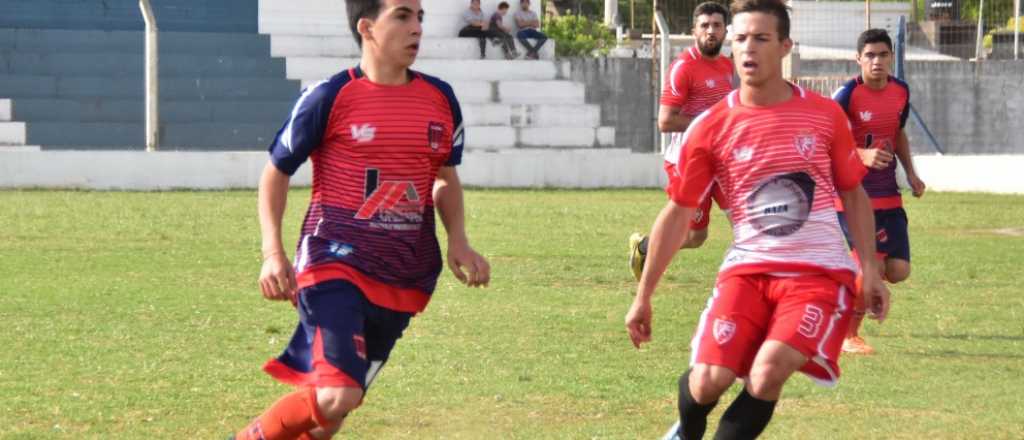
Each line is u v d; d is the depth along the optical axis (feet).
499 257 87.66
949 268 86.17
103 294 68.33
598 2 273.13
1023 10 232.53
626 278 78.64
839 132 33.24
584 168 162.40
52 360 50.03
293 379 31.27
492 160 159.84
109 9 190.08
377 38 31.53
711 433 40.65
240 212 116.47
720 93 62.90
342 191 31.68
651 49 212.02
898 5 253.03
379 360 32.91
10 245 89.92
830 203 33.09
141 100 176.55
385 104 31.60
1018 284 78.54
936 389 47.16
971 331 60.70
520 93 189.47
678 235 33.83
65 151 144.87
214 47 185.37
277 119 179.52
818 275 32.27
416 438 39.17
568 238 99.81
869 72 57.21
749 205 32.91
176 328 58.03
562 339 56.80
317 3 193.67
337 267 31.22
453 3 197.88
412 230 31.94
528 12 196.95
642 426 40.81
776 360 31.14
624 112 197.57
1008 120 203.72
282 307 64.80
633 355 53.21
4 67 176.65
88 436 38.32
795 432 40.24
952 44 238.68
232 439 32.12
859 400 45.11
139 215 111.96
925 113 204.64
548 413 42.60
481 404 43.75
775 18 32.58
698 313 65.46
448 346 54.60
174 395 44.19
